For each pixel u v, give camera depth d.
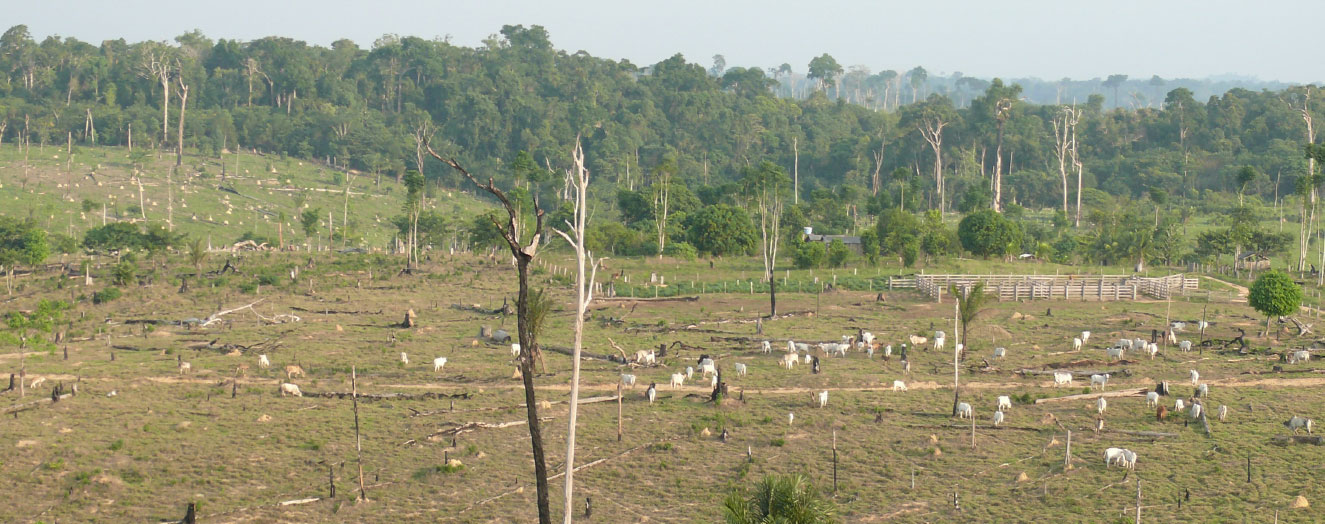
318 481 49.53
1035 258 153.12
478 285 124.38
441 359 75.75
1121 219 168.38
